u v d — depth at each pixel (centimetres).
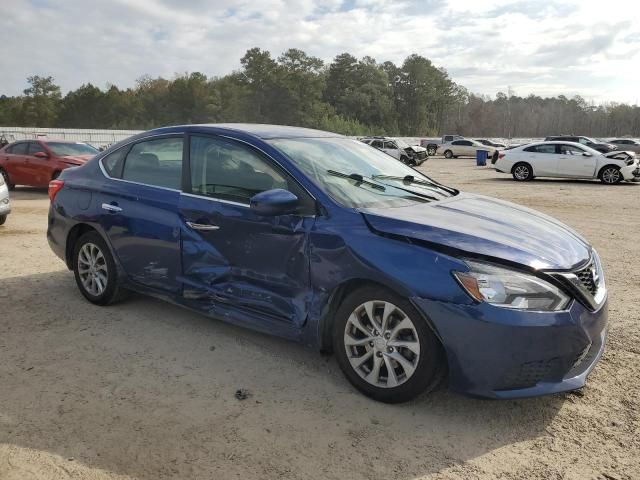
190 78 9888
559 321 293
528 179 2003
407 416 315
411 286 301
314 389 346
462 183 1903
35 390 340
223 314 392
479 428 305
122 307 494
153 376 362
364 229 327
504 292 290
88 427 300
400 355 318
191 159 423
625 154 1838
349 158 424
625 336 438
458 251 301
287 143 402
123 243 455
